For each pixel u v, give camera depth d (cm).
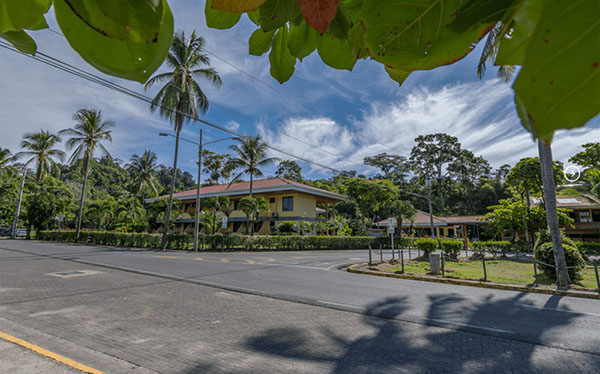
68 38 40
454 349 453
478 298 775
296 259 1720
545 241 1275
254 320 574
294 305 690
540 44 20
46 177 4097
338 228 3156
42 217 3753
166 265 1318
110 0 36
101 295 742
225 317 589
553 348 458
